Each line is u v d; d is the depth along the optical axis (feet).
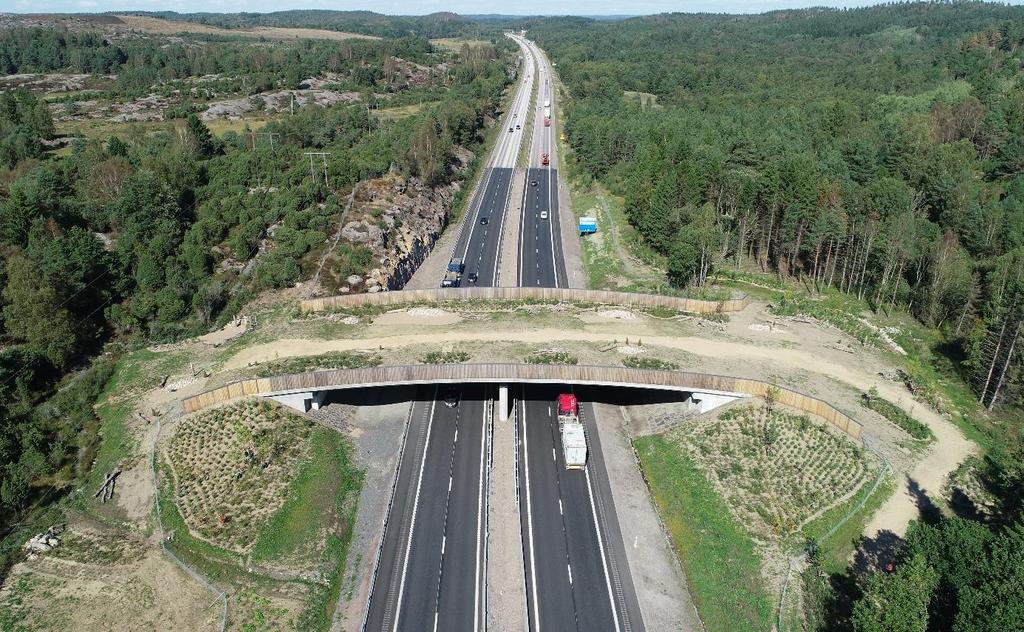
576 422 258.98
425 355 277.03
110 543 211.00
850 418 235.40
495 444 260.83
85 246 336.70
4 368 277.64
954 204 433.07
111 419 260.83
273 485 228.84
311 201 428.15
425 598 196.75
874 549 202.69
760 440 241.96
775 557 203.00
